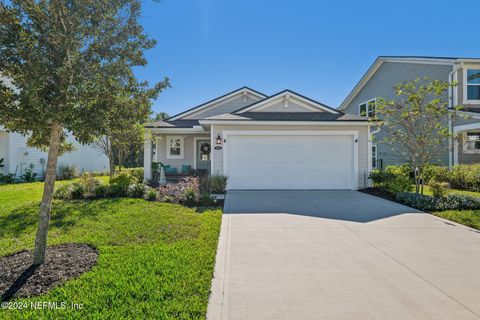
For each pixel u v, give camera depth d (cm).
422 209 797
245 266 415
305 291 342
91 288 330
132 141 1327
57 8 361
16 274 367
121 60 408
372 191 1121
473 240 538
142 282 342
